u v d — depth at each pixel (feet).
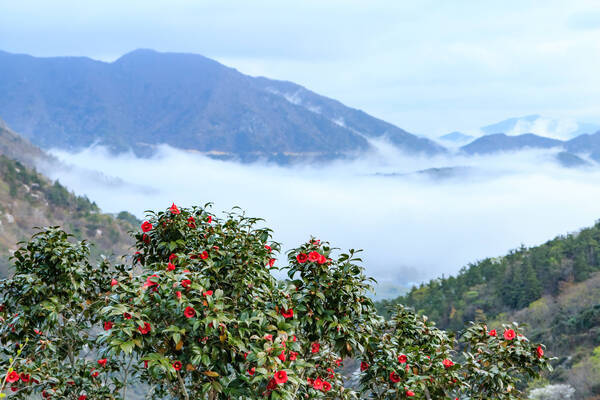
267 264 19.49
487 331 21.39
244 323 15.60
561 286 278.67
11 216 409.08
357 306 18.67
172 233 19.81
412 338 21.67
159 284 15.14
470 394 20.63
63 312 21.24
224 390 15.17
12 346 20.30
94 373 20.42
